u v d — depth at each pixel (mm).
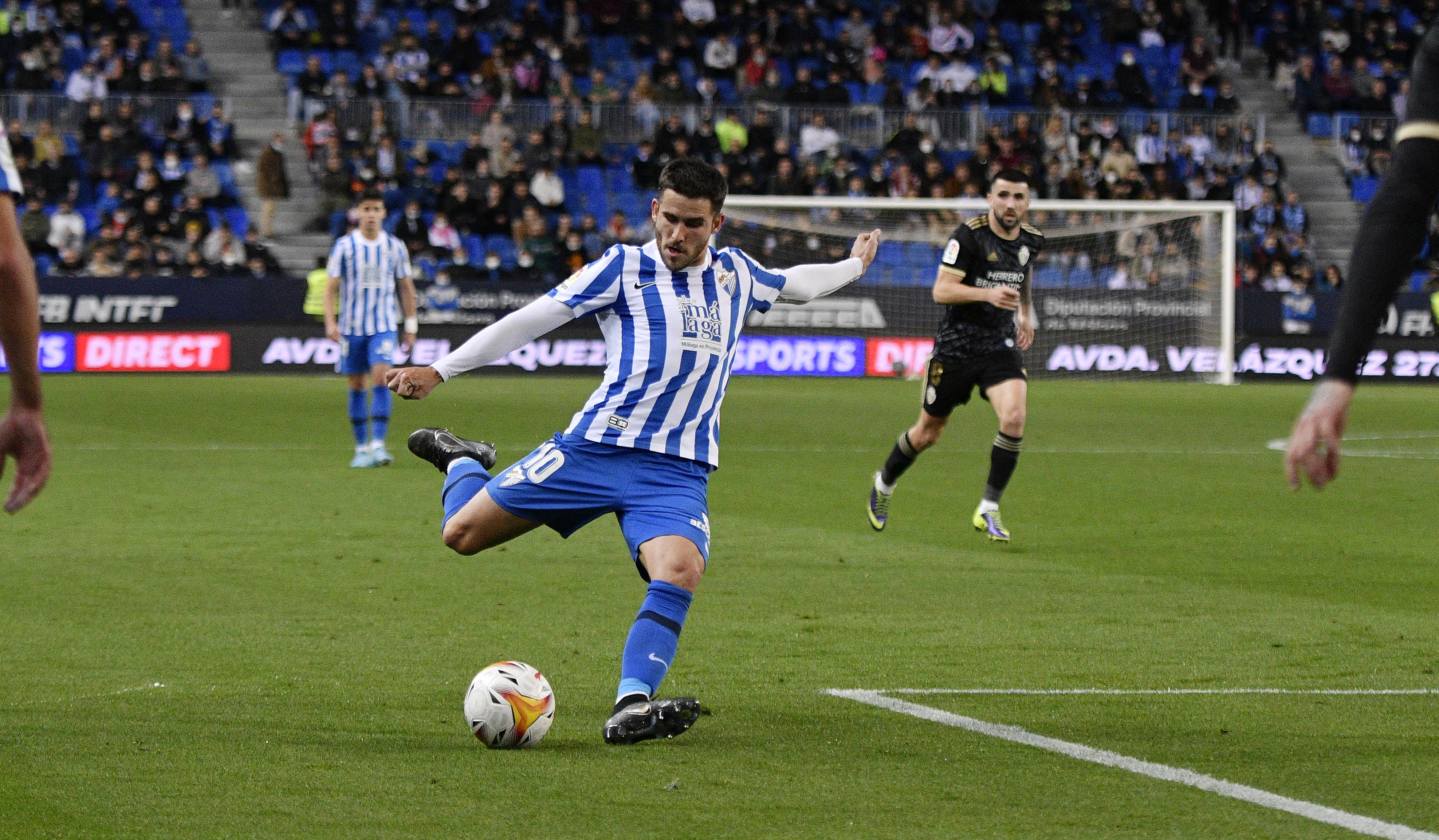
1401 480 43250
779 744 15352
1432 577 27156
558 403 65688
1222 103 105625
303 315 84562
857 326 88875
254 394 69625
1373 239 7781
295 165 98875
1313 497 39250
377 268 42875
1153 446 52312
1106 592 25359
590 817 12688
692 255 16297
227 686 17859
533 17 105500
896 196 94938
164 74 96938
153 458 45094
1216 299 89875
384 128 95500
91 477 40469
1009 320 31078
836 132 101000
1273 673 19141
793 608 23656
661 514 16250
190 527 31750
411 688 17812
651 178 97188
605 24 108812
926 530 32719
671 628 15805
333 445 49375
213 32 106562
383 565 27297
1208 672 19141
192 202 89938
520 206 92312
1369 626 22469
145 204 89938
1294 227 101812
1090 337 90250
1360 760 14773
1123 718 16578
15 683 17922
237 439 50906
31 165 90250
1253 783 13883
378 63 104625
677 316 16328
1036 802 13234
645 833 12242
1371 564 28609
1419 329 88250
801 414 63281
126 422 56688
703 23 107312
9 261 8688
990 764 14570
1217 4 116812
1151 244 90938
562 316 16375
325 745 15078
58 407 62500
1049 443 53250
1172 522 34406
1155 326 90500
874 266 90812
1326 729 16125
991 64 105812
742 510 35625
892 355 89000
